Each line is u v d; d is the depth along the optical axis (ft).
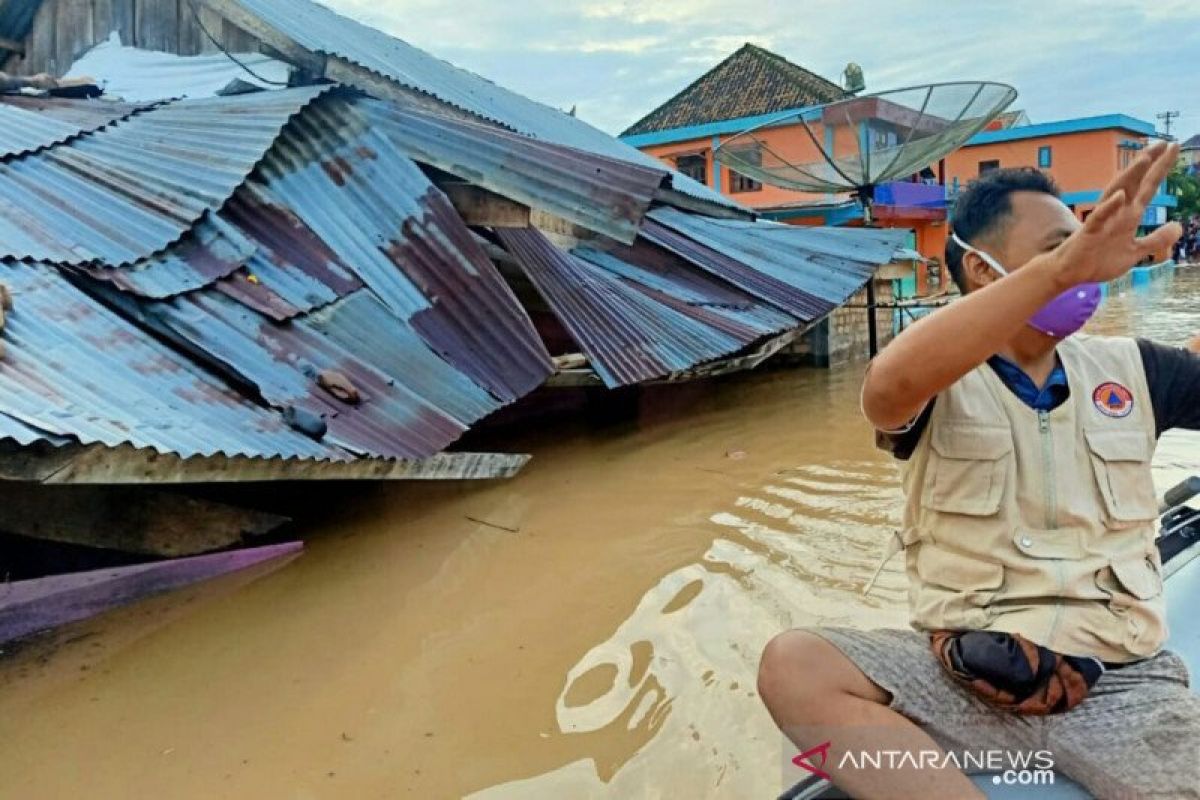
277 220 20.90
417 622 14.07
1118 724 6.35
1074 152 93.25
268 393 16.06
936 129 41.60
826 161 42.78
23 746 10.87
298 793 9.97
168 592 15.05
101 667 12.72
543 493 20.90
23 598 13.64
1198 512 11.90
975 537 6.70
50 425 11.74
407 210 22.95
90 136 21.80
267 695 12.00
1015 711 6.43
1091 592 6.51
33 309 15.01
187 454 12.76
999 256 6.76
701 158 81.51
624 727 11.05
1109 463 6.65
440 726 11.21
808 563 16.17
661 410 31.58
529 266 25.39
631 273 30.96
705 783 9.87
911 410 6.35
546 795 9.79
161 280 17.39
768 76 87.10
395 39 42.70
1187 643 8.61
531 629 13.84
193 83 28.30
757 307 31.22
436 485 20.97
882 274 46.26
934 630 6.94
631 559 16.57
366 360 18.69
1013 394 6.71
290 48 26.84
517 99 46.11
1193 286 83.51
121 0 31.86
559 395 30.30
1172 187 133.08
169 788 10.10
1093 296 6.33
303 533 18.01
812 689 6.56
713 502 20.10
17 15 32.89
